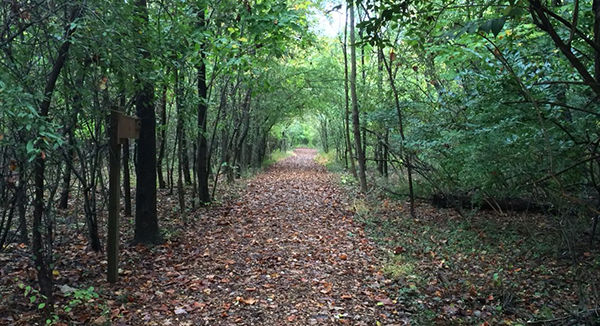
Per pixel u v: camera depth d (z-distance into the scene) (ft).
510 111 17.78
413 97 31.94
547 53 17.46
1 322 11.71
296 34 28.73
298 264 18.69
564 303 13.61
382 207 31.60
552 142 15.81
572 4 16.21
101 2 12.90
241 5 21.18
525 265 17.67
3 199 13.61
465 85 23.18
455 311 13.38
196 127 29.48
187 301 14.39
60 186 26.07
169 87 20.72
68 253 18.94
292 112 66.33
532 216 24.45
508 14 7.64
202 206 32.68
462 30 8.25
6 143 10.49
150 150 21.15
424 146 24.82
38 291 13.09
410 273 17.20
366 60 50.08
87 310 13.08
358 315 13.35
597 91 7.90
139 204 21.25
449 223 25.00
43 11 12.51
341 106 56.59
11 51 11.90
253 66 26.53
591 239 17.76
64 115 13.99
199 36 19.93
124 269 17.37
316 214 30.53
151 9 18.86
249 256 19.81
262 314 13.46
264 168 73.10
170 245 21.16
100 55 13.39
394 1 11.71
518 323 12.25
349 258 19.70
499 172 18.19
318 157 102.53
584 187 17.60
